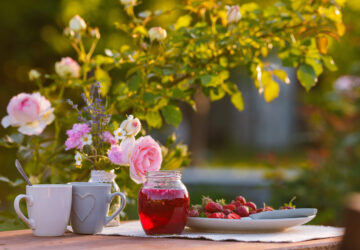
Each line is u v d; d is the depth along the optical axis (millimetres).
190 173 11422
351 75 6668
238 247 1715
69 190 2045
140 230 2152
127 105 3068
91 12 6777
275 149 21094
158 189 1979
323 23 2988
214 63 3078
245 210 2115
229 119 22578
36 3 7906
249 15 3070
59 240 1925
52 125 5656
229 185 9648
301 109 7148
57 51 7973
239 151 20859
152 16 3115
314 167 6371
